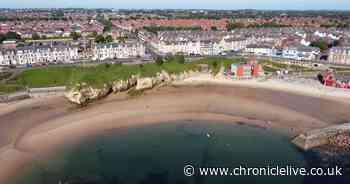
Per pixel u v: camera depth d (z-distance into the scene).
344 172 68.38
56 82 142.50
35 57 179.62
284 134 88.75
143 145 82.12
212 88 138.75
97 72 137.62
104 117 102.56
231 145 81.88
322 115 103.44
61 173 68.50
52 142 83.56
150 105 115.81
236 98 123.44
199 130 92.12
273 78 150.75
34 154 76.75
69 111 109.38
